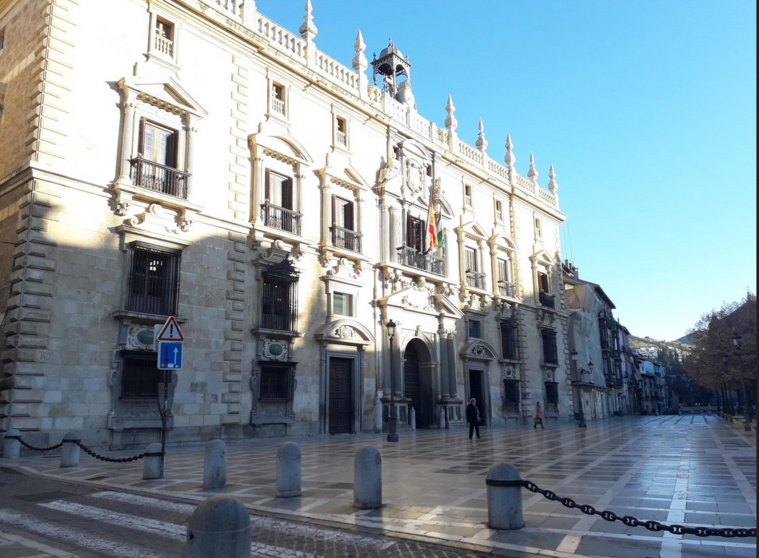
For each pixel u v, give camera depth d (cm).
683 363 7169
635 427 3400
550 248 4659
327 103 2845
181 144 2173
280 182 2581
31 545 656
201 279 2148
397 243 3112
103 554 628
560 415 4281
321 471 1270
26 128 1841
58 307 1759
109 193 1931
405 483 1076
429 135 3531
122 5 2075
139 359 1900
